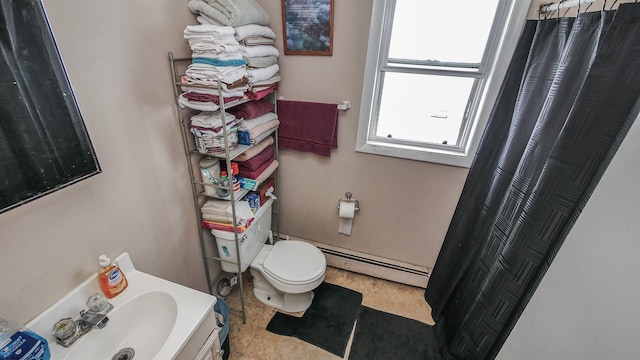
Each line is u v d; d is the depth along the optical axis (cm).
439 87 165
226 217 157
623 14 77
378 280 225
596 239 62
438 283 195
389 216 201
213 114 137
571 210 95
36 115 76
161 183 133
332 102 174
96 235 104
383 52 160
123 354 100
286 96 181
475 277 154
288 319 190
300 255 195
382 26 150
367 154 184
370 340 179
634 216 53
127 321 105
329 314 195
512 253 118
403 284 222
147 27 111
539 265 108
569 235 70
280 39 165
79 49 89
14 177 74
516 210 122
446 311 185
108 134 103
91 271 105
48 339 91
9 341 76
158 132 126
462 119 169
